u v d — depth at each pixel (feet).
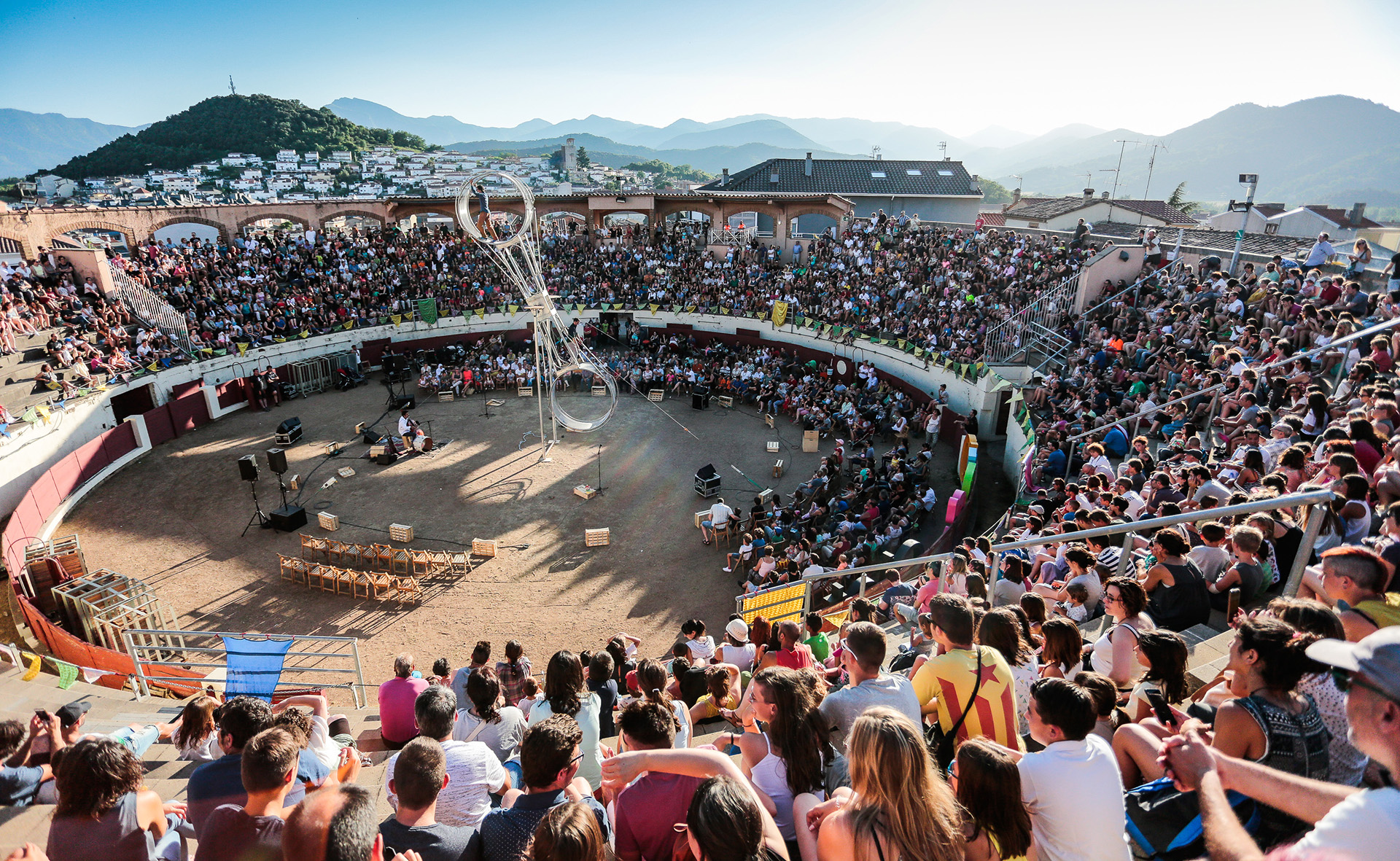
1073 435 67.67
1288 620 14.60
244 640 38.88
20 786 21.08
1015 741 16.29
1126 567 29.89
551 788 14.89
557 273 157.48
